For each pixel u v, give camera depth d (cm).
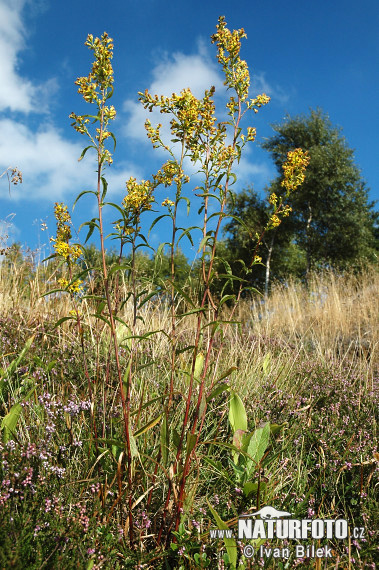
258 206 2306
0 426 204
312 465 248
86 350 325
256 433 221
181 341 407
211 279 188
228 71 193
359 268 1950
